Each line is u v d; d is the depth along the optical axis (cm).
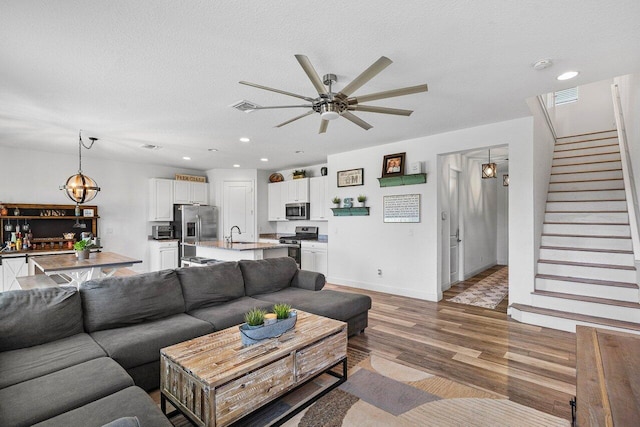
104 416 142
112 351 212
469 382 248
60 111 361
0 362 190
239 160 671
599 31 213
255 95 321
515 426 197
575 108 726
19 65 255
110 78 281
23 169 552
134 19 198
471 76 280
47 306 228
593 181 516
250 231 777
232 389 172
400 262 512
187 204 736
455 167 602
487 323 379
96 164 634
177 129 437
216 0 181
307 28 209
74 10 188
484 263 749
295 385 208
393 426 198
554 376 255
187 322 264
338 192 595
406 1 183
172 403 192
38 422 141
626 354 137
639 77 358
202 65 259
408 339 332
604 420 92
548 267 412
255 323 219
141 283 276
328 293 365
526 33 215
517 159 402
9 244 520
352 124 415
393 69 266
